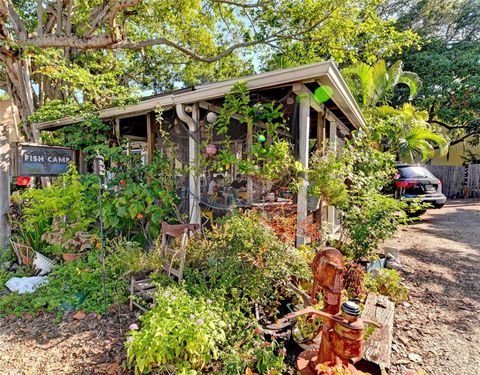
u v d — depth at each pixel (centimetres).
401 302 345
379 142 900
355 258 410
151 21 1048
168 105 451
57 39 650
